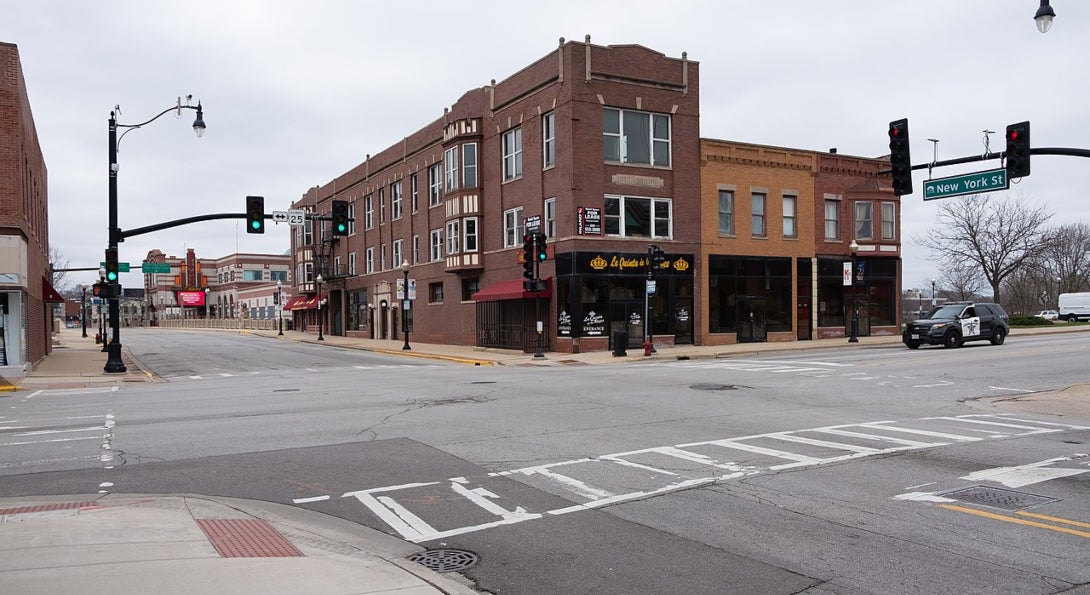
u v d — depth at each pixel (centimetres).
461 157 3800
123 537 612
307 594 482
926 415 1337
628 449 1027
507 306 3572
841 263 3859
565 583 540
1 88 2317
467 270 3819
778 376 2012
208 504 751
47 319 3803
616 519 697
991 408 1429
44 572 512
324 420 1320
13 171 2328
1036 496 757
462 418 1320
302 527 680
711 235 3475
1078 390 1656
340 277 5688
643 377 2044
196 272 11769
